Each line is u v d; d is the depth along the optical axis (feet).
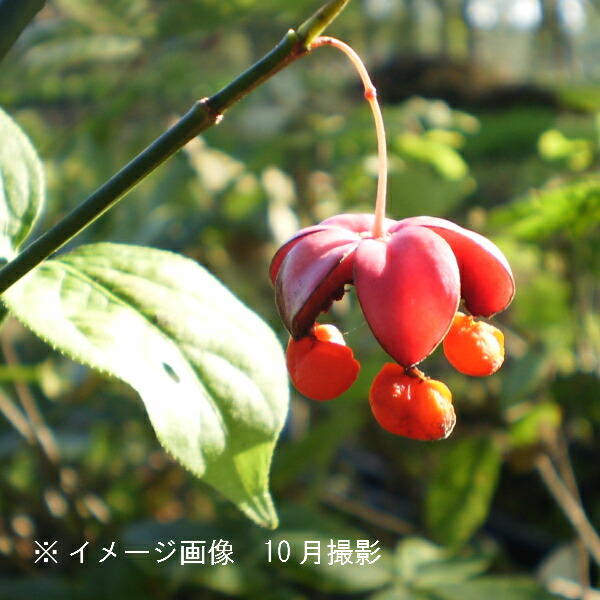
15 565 0.56
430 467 0.70
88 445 0.66
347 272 0.22
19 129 0.27
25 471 0.67
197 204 0.63
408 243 0.21
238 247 0.66
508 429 0.57
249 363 0.24
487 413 0.61
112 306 0.24
